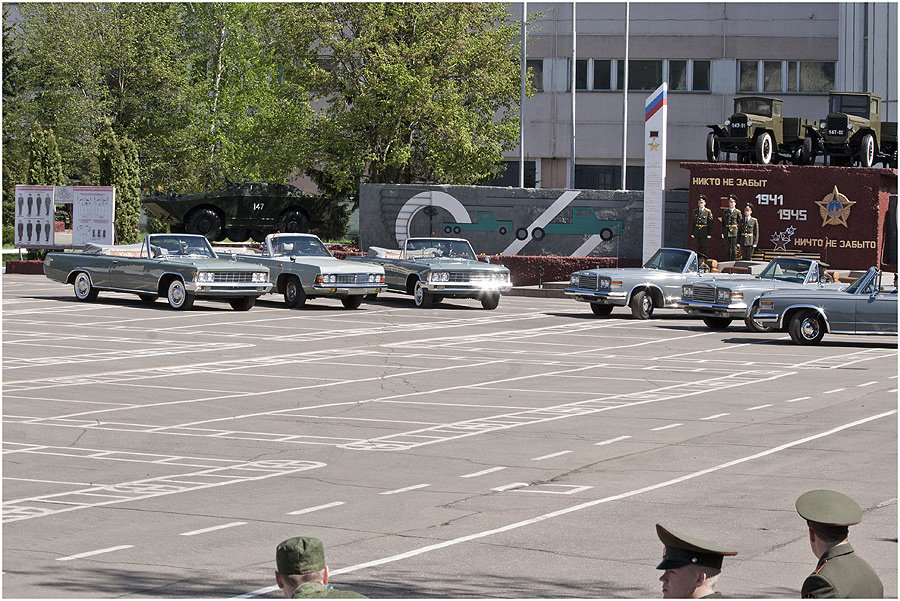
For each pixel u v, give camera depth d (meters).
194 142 83.88
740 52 80.19
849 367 26.80
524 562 10.82
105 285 39.03
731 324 37.97
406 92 61.28
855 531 12.05
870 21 63.56
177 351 27.80
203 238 39.41
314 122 66.50
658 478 14.73
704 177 51.00
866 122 50.72
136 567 10.55
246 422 18.73
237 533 11.88
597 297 38.34
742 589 9.95
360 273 39.09
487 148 66.00
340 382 23.44
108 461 15.58
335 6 64.12
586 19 81.50
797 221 50.00
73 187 56.56
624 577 10.33
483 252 54.94
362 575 10.30
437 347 29.75
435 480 14.61
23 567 10.52
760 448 16.75
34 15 86.31
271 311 38.16
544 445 16.98
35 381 22.73
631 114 81.44
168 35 83.81
